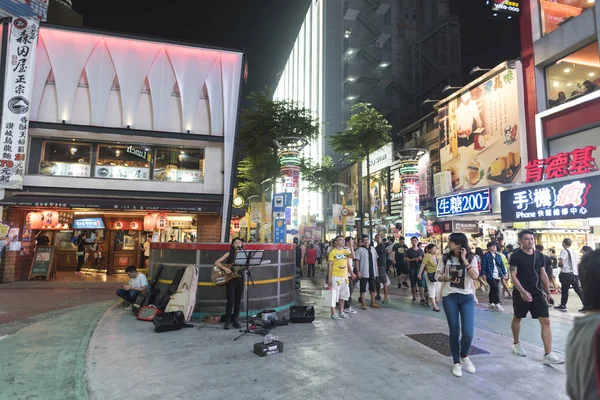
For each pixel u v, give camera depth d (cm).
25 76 1433
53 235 1773
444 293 499
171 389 410
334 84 6588
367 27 6831
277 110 2619
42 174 1473
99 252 1784
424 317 822
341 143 2950
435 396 400
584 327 138
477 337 653
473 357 536
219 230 1608
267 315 720
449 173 2695
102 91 1523
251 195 3881
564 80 1809
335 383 432
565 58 1806
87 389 409
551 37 1844
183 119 1584
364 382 436
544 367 495
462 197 1435
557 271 1330
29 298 1098
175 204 1527
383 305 1005
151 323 722
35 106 1465
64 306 977
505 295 1188
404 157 2488
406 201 2448
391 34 6862
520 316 538
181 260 811
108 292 1227
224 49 1645
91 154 1527
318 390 412
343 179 4941
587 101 1631
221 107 1627
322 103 6600
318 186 4803
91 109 1501
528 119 2009
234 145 1611
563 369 486
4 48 1424
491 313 895
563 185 1020
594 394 124
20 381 431
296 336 646
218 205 1562
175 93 1603
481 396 401
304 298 1117
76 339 610
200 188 1594
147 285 870
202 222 1616
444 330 697
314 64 7306
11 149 1395
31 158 1468
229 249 782
